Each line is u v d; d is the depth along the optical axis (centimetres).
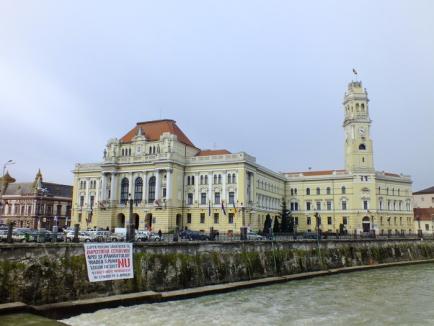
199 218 11219
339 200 14262
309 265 7156
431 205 17575
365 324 3478
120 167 11875
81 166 12925
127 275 4516
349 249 8231
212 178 11250
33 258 3819
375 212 13812
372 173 14012
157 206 10938
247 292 5094
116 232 7475
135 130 12625
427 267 8469
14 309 3331
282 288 5438
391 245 9362
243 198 10719
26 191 14700
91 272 4222
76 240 4525
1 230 7000
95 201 12494
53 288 3903
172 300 4506
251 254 6153
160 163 11144
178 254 5134
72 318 3594
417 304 4334
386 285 5731
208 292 4894
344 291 5175
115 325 3344
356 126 14362
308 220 14638
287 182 15100
